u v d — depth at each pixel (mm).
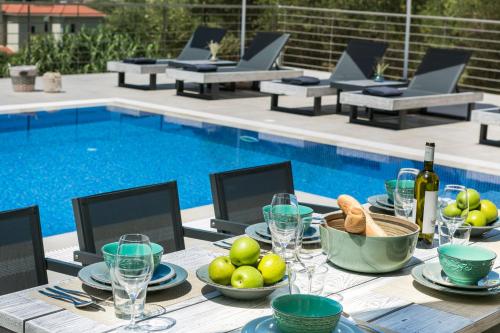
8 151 7625
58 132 8562
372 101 8781
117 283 1979
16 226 2637
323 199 5957
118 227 2895
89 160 7418
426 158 2680
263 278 2184
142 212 2988
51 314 2018
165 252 3053
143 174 6988
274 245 2314
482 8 19375
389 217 2541
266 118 9359
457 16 19766
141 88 11523
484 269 2246
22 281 2633
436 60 9969
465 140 8375
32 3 13430
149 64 11625
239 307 2107
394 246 2338
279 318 1846
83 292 2164
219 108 9984
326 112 10031
